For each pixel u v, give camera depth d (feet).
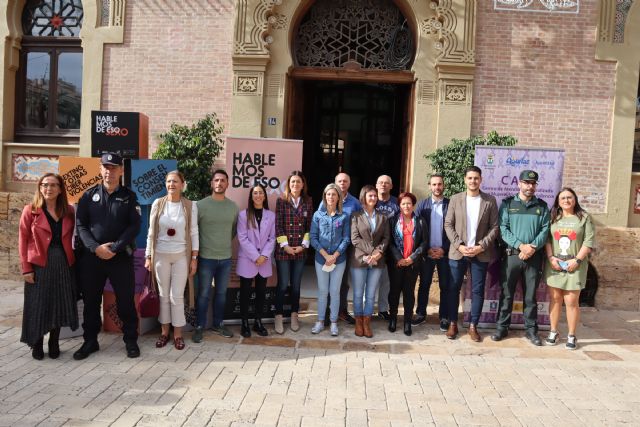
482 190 21.93
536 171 21.90
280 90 28.50
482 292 21.15
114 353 18.29
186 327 21.16
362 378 16.70
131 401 14.33
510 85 28.32
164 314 18.97
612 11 28.02
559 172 21.89
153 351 18.63
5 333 20.31
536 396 15.65
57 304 17.30
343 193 21.84
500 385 16.46
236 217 20.72
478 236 20.83
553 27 28.22
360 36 29.73
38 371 16.38
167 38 29.19
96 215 17.79
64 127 31.17
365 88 36.58
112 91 29.48
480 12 28.25
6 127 30.50
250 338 20.52
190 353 18.57
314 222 21.16
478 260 20.99
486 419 13.98
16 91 31.14
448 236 21.07
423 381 16.61
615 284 27.66
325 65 29.81
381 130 36.65
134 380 15.87
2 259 29.58
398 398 15.20
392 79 29.01
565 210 20.67
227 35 28.91
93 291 17.92
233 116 28.50
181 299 19.06
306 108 36.11
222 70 28.96
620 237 27.71
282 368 17.35
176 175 19.10
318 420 13.60
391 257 21.58
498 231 21.09
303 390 15.55
